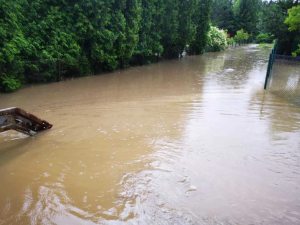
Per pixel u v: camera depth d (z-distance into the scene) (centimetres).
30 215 285
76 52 1170
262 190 336
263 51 3572
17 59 926
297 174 380
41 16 1071
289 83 1191
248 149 465
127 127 577
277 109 760
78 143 485
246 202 310
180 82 1193
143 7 1658
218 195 323
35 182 351
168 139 507
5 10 859
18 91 917
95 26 1248
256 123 623
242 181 357
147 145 476
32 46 972
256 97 909
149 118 646
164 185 343
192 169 387
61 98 841
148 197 317
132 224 272
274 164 409
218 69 1672
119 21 1370
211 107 764
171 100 845
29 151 450
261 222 276
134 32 1512
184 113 696
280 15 2380
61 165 399
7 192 328
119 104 783
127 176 366
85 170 383
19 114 488
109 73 1398
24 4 1001
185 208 297
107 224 272
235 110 738
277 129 581
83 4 1172
